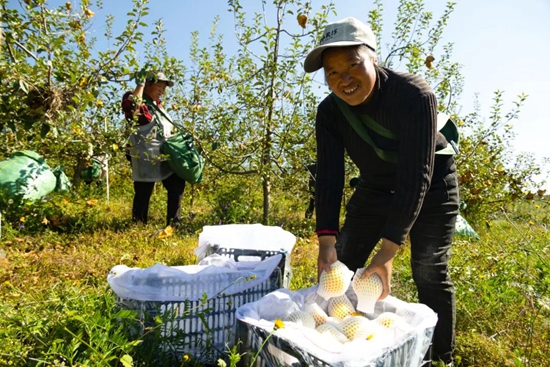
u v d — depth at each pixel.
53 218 5.56
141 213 6.05
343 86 2.08
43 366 1.95
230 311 2.53
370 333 2.03
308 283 3.63
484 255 4.39
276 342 1.75
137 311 2.38
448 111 7.64
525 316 3.05
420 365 2.00
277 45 6.22
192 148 5.83
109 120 6.36
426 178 2.05
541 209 8.41
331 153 2.54
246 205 7.27
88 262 3.92
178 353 2.32
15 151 6.21
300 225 6.81
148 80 5.75
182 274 2.45
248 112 6.48
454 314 2.43
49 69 4.44
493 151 8.15
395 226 2.06
